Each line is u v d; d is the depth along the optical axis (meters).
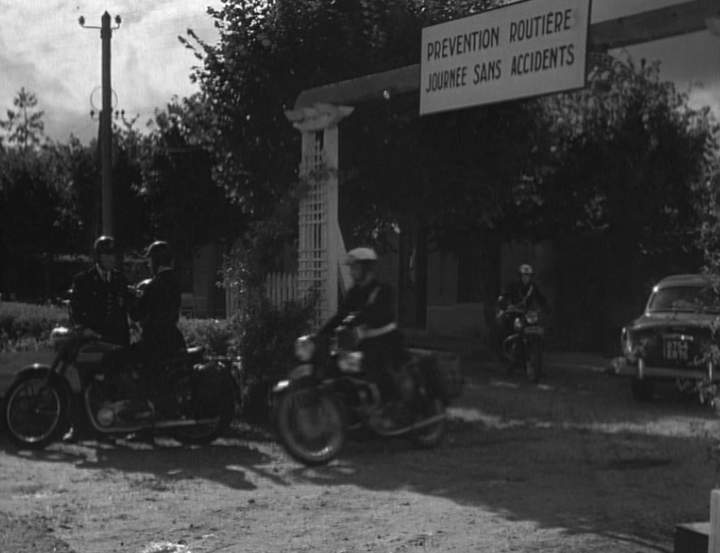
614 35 8.99
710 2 8.27
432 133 12.57
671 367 13.48
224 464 9.31
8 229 36.34
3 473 8.84
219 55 13.35
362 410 9.64
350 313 9.98
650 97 19.25
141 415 10.02
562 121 13.77
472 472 8.95
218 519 7.14
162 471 8.98
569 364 18.92
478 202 12.84
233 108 13.25
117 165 32.66
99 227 33.34
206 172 29.09
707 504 7.71
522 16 9.59
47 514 7.25
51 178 36.44
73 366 10.21
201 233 30.00
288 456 9.66
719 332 6.21
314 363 9.53
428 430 10.09
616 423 11.91
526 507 7.57
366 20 12.85
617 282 21.47
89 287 10.30
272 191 13.43
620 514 7.36
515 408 13.13
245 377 11.73
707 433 7.68
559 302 22.31
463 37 10.21
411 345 22.61
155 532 6.75
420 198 12.93
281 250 12.66
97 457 9.66
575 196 19.80
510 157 12.70
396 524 7.00
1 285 37.34
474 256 22.66
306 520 7.12
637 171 19.25
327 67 12.86
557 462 9.43
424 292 27.47
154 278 10.29
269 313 11.81
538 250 23.31
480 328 25.75
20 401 10.05
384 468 9.12
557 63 9.29
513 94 9.72
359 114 12.61
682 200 19.44
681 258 21.16
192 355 10.32
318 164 12.06
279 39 12.91
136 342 10.24
